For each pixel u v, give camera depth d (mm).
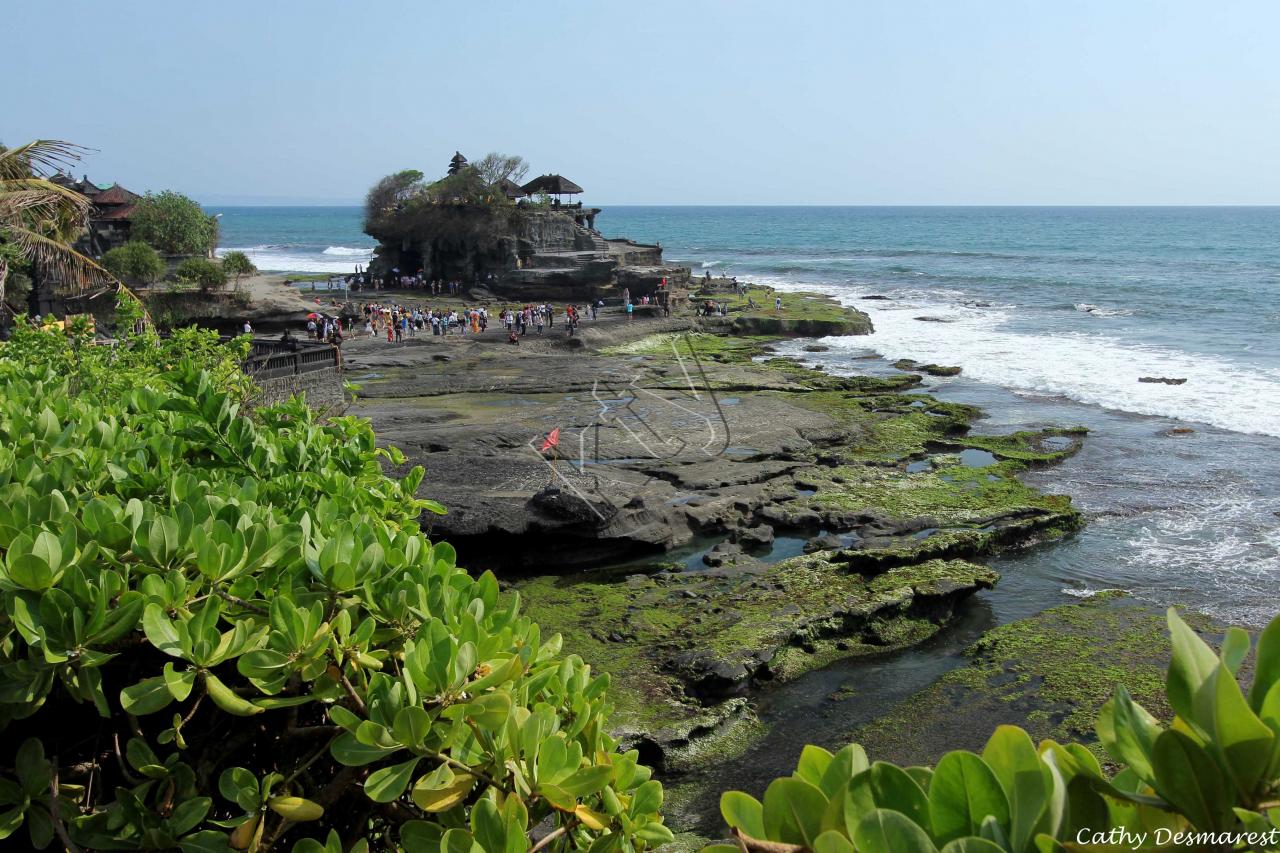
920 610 19828
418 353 49656
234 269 57469
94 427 6305
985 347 55062
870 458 30906
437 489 25219
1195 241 168000
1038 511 24875
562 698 4281
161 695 3383
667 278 71250
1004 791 1979
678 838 13469
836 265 123000
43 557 3559
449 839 3316
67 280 16906
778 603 19922
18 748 3949
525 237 76500
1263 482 28281
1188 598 20391
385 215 81750
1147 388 41812
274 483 5785
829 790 2262
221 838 3486
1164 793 1796
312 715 4215
